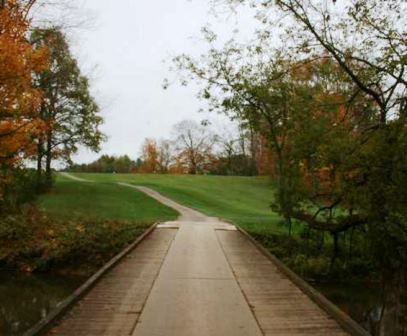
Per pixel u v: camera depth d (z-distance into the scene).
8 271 20.42
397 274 14.12
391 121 13.27
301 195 21.02
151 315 9.89
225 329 9.02
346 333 8.80
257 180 81.62
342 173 14.38
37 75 25.05
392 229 13.60
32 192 34.16
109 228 26.38
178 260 17.22
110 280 13.46
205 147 110.75
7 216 23.89
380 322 14.25
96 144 48.69
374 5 15.05
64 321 9.41
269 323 9.42
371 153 13.13
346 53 16.11
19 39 17.02
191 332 8.81
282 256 23.44
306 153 17.81
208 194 64.12
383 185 13.02
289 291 12.30
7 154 18.45
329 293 18.48
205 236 25.19
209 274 14.58
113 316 9.77
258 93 21.86
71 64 36.47
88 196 50.47
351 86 16.88
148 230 26.52
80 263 21.00
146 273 14.59
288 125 19.41
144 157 117.50
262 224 34.38
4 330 12.37
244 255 18.70
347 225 20.19
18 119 17.88
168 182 76.00
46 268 20.41
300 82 20.00
